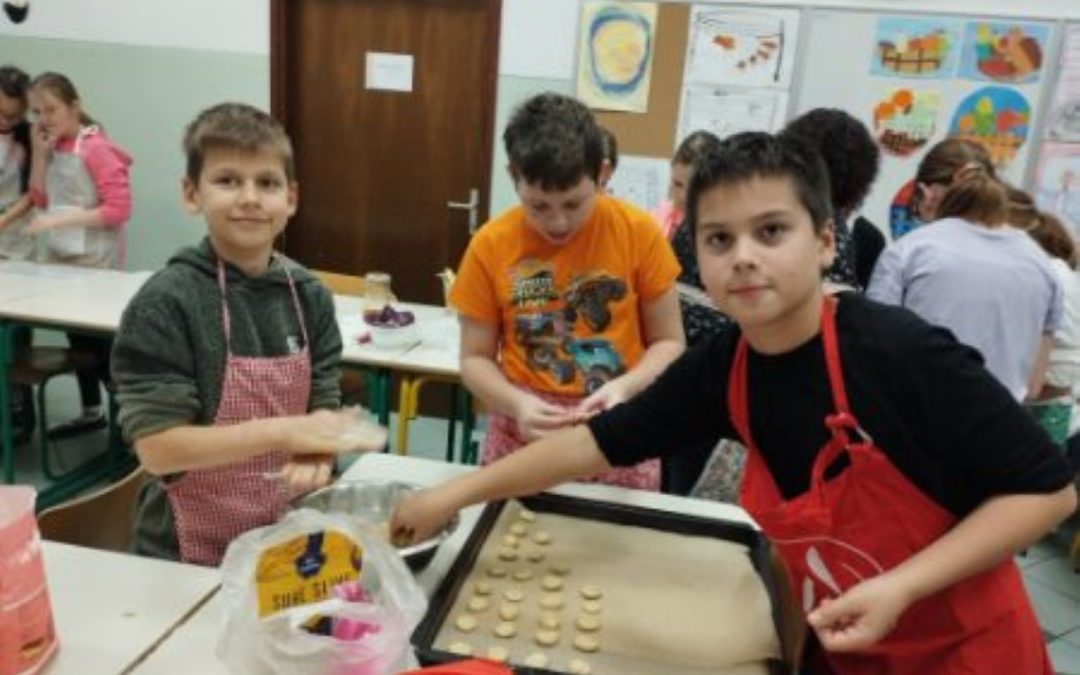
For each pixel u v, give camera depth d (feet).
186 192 4.16
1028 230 8.14
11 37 13.78
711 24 11.28
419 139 12.93
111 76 13.56
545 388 4.94
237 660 2.91
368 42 12.72
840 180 5.63
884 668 3.36
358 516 4.14
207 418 4.02
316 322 4.48
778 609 3.67
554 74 12.07
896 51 10.93
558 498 4.59
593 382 4.90
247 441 3.59
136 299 3.85
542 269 4.86
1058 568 9.63
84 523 4.52
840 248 5.82
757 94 11.36
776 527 3.26
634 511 4.50
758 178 2.83
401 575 3.11
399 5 12.49
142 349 3.76
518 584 3.87
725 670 3.34
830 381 3.04
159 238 14.06
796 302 2.93
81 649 3.20
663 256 4.96
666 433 3.67
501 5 11.95
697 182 2.97
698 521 4.43
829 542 3.14
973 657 3.17
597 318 4.90
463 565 3.91
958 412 2.83
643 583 3.92
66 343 13.44
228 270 4.10
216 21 12.94
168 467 3.68
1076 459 9.11
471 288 5.00
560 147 4.25
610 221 4.85
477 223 12.92
